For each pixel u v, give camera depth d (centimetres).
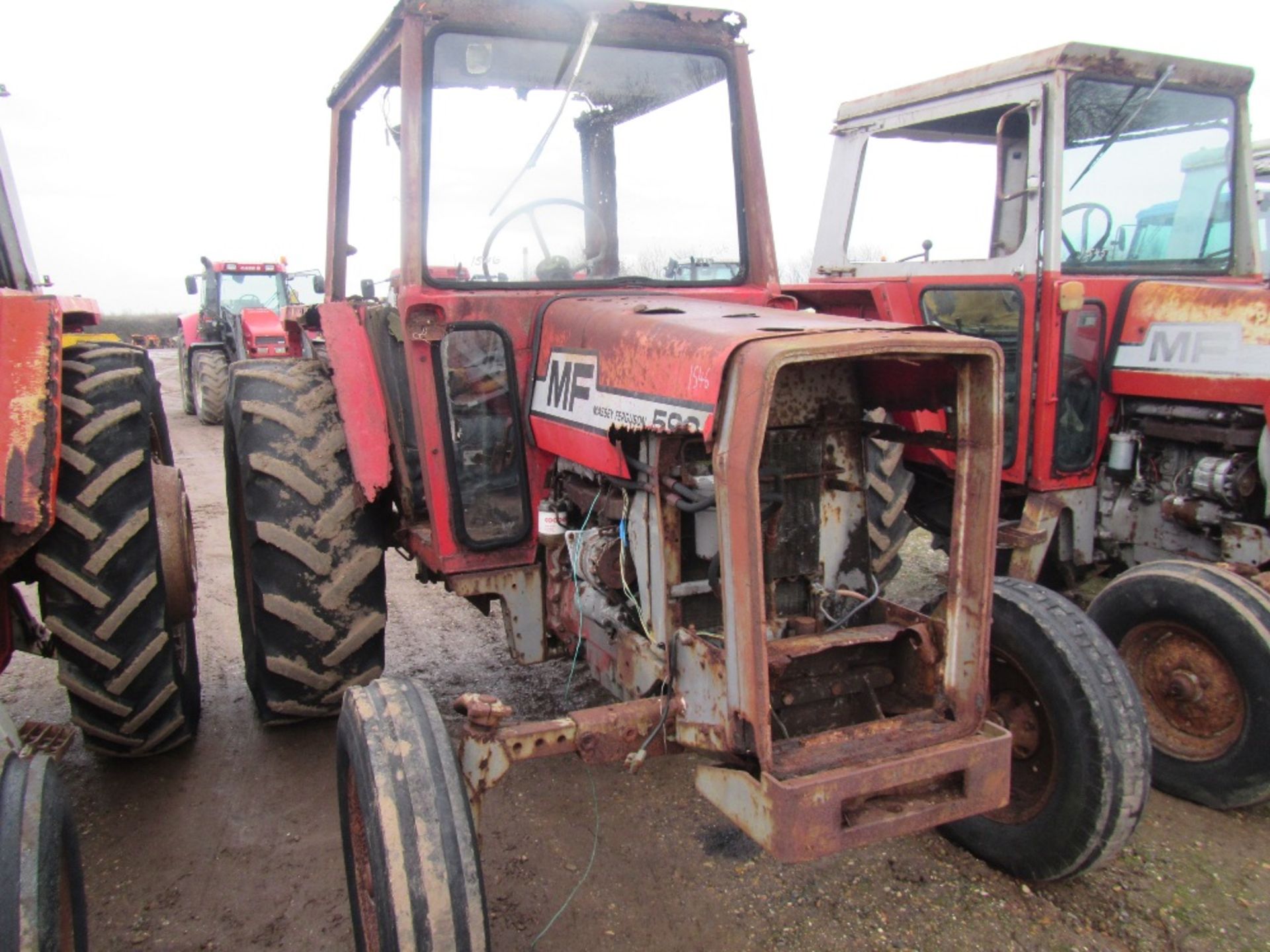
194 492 755
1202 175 429
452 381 273
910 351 184
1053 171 379
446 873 175
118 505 287
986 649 202
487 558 284
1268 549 347
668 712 214
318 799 302
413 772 184
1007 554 420
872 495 304
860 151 499
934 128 454
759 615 179
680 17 290
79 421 291
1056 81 377
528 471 283
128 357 324
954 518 204
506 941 234
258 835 283
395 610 483
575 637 270
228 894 256
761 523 212
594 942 234
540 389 269
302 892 257
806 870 262
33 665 411
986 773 196
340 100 363
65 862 184
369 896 201
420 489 324
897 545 311
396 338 299
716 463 183
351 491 289
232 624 460
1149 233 427
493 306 273
